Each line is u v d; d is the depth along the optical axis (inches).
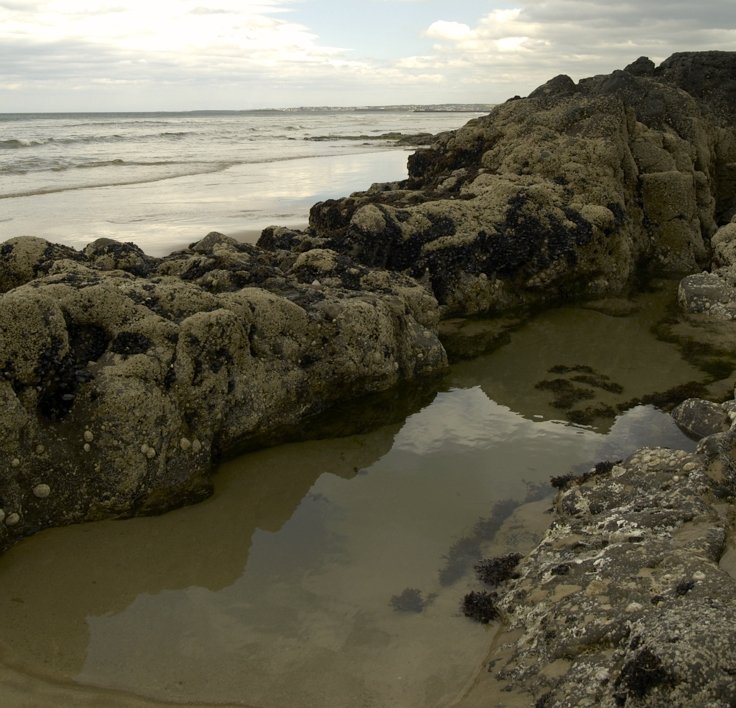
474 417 368.2
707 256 664.4
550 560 232.7
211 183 1238.3
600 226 565.0
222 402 310.0
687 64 872.3
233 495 293.0
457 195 638.5
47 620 217.0
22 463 256.2
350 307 376.2
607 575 206.7
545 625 197.8
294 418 347.6
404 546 258.8
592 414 370.0
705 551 209.6
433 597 229.8
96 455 268.4
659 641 155.7
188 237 775.1
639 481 267.7
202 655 203.8
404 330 410.0
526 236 551.8
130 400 274.4
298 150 2054.6
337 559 251.4
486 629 214.7
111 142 2223.2
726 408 338.0
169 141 2359.7
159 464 279.4
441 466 318.3
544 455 327.3
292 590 234.2
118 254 432.8
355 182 1275.8
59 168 1405.0
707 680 145.1
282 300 352.8
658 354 454.9
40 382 265.3
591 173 617.3
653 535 229.0
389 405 381.7
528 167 644.7
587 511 261.0
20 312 262.4
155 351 295.9
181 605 225.9
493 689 185.6
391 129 3550.7
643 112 761.6
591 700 162.7
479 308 534.0
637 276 631.8
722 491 250.1
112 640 209.2
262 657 203.2
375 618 220.1
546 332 501.0
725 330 496.1
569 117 688.4
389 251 532.7
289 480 306.0
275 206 1007.0
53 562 245.6
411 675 196.4
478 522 273.9
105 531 264.2
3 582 234.2
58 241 726.5
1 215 868.6
